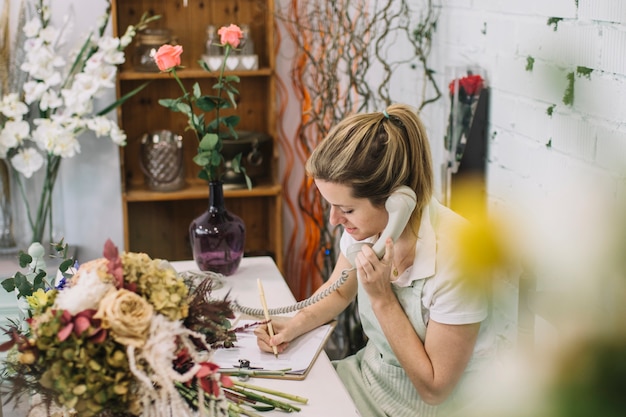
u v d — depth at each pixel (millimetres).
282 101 3416
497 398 226
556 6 1926
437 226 1710
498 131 2311
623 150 245
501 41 2287
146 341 1102
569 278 243
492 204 280
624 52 1618
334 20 3299
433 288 1638
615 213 217
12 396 1174
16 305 1783
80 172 3133
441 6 2814
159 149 3193
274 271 2346
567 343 213
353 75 3268
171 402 1133
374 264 1615
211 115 3449
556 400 206
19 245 3037
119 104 3053
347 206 1670
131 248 3498
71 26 2990
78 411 1129
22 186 3016
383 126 1658
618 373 198
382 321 1648
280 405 1467
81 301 1103
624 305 211
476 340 1677
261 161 3295
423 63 2971
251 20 3371
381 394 1794
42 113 3010
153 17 3166
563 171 1895
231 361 1683
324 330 1855
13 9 2914
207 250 2248
